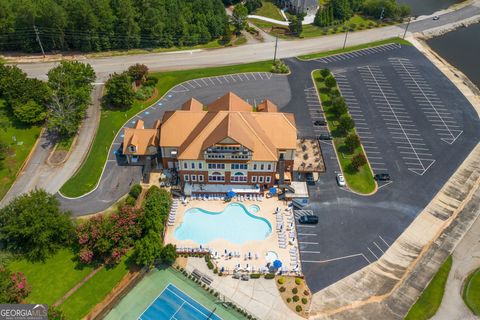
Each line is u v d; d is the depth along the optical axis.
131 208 73.75
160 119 105.69
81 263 70.38
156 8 140.12
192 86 120.25
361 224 79.56
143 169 90.25
